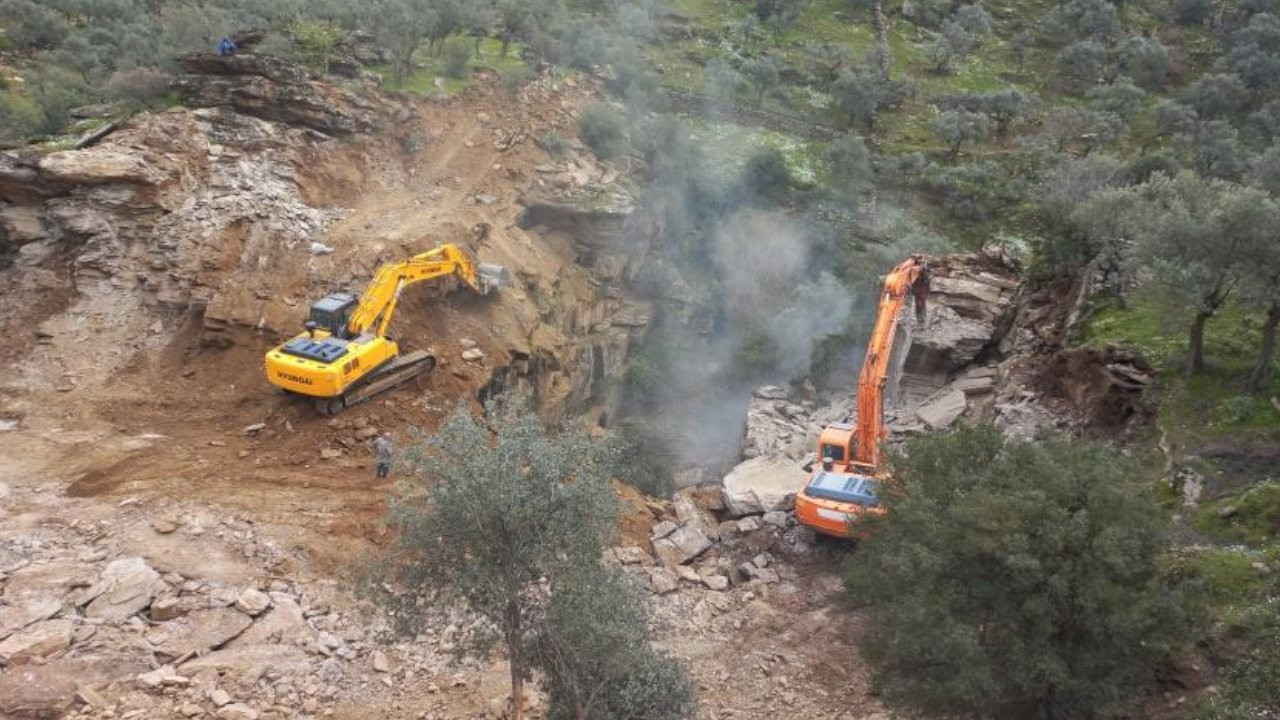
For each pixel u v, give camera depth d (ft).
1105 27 242.37
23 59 177.78
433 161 123.03
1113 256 94.89
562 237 129.49
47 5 192.34
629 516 75.66
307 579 60.95
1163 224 73.82
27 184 94.32
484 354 93.20
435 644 56.39
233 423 79.71
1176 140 179.52
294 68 115.65
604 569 46.62
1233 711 42.63
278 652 53.93
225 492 69.10
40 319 89.97
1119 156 186.50
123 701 47.98
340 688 52.49
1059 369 91.61
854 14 259.60
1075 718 46.01
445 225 104.22
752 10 250.78
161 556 60.18
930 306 110.63
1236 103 205.87
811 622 65.05
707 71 205.67
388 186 115.75
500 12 170.50
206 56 114.73
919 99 218.38
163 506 66.33
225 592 57.67
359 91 122.72
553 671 45.93
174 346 88.38
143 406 81.35
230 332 87.10
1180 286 71.87
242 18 159.43
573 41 177.88
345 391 78.74
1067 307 100.48
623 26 218.79
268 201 99.35
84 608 54.44
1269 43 226.79
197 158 102.47
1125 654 44.47
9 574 56.49
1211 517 63.93
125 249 93.81
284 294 90.63
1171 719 48.67
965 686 42.34
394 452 77.30
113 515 64.59
